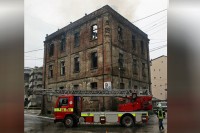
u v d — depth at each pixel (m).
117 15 17.61
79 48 18.30
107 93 13.01
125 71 17.41
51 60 20.75
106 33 16.55
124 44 17.95
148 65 20.61
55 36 20.58
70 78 18.55
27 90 13.76
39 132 10.21
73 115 12.21
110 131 10.24
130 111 12.14
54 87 19.88
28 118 16.61
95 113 12.18
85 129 11.17
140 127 11.69
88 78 17.06
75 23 18.95
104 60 16.27
